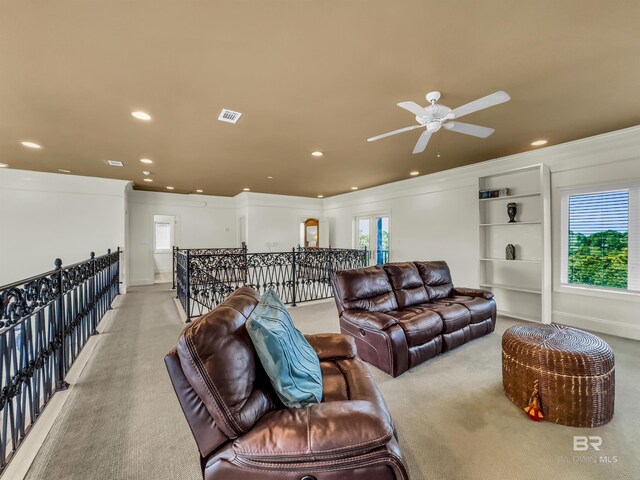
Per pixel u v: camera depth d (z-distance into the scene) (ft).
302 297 19.92
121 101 8.36
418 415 6.64
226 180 20.20
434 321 9.41
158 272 30.76
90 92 7.84
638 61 6.66
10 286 5.28
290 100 8.41
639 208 11.37
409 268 12.05
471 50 6.24
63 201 18.37
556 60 6.63
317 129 10.64
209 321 3.62
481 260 15.97
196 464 5.15
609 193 12.08
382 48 6.15
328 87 7.72
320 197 29.04
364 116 9.53
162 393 7.48
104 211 19.48
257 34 5.70
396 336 8.41
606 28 5.57
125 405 6.94
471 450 5.55
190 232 27.30
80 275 9.95
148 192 25.45
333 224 28.63
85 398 7.23
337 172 17.88
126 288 20.81
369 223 24.84
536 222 13.79
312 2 4.91
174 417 6.49
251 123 10.05
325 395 4.76
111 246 19.69
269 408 3.88
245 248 25.32
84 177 18.79
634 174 11.30
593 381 6.15
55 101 8.31
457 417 6.57
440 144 12.67
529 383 6.66
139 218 25.00
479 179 16.28
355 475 3.18
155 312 15.34
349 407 3.73
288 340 4.58
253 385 3.81
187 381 3.44
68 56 6.30
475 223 16.76
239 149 13.00
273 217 27.35
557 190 13.33
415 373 8.64
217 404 3.32
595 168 12.24
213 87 7.68
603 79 7.45
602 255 12.31
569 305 13.07
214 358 3.40
